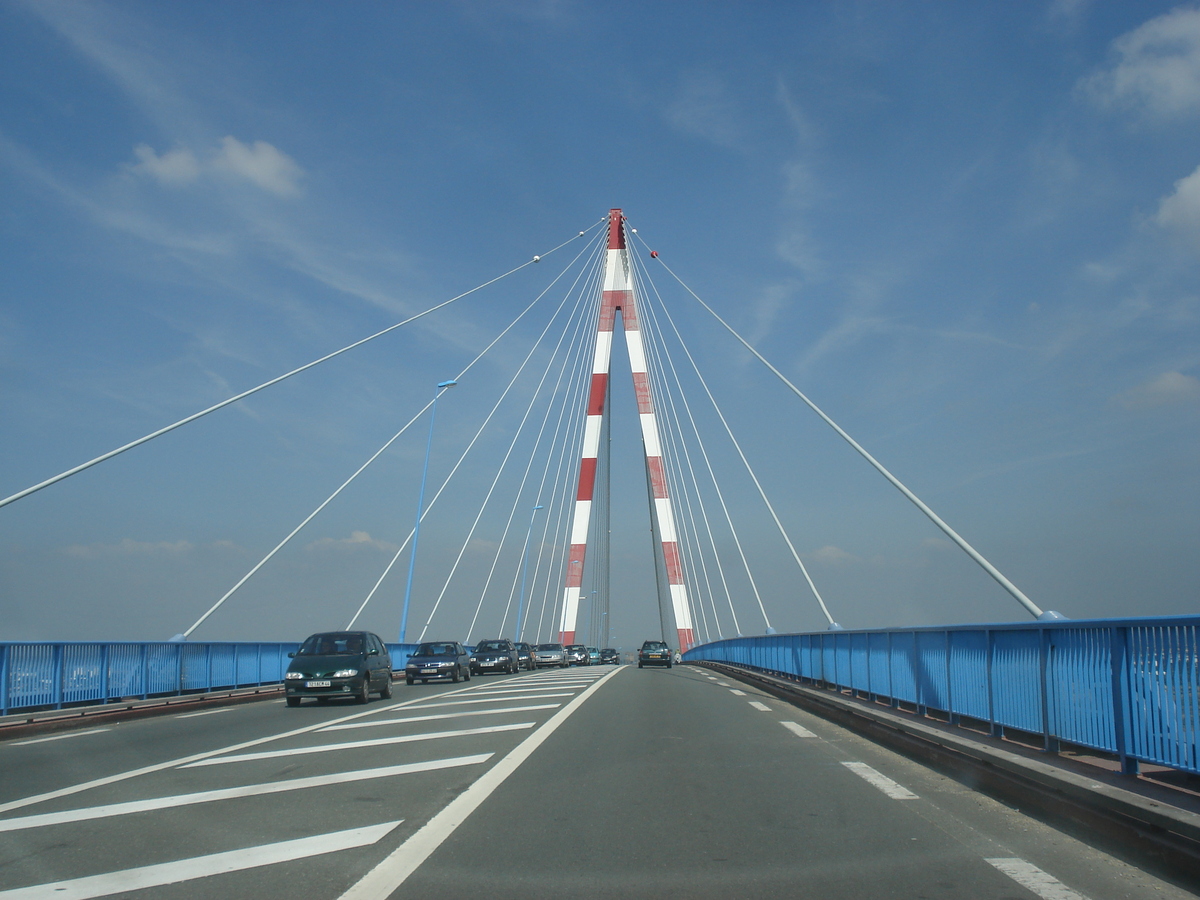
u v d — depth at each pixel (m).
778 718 14.60
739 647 33.31
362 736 12.42
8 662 14.95
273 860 5.66
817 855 5.71
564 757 10.01
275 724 14.73
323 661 19.34
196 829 6.55
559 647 48.09
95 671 17.25
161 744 12.02
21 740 13.09
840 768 9.20
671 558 55.72
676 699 18.70
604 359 59.41
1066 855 5.68
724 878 5.22
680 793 7.82
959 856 5.66
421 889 5.03
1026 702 8.54
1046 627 8.08
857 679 15.52
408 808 7.27
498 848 5.94
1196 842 5.14
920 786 8.18
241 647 23.86
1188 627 6.00
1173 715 6.15
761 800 7.51
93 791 8.21
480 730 12.79
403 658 36.66
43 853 5.87
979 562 13.53
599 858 5.68
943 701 10.95
